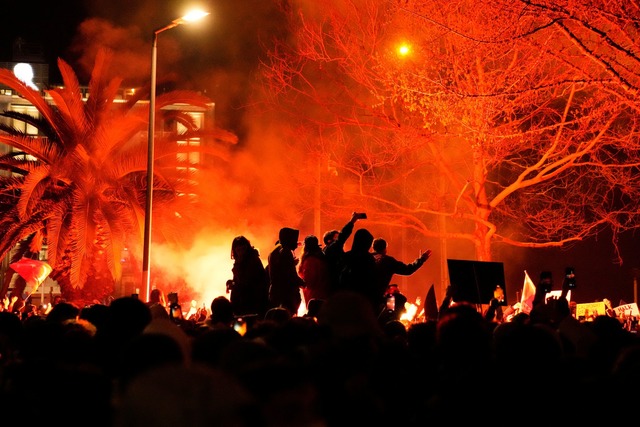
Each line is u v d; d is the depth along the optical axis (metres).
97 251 26.70
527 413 4.25
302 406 3.12
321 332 5.41
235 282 11.62
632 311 20.20
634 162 24.86
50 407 3.81
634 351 4.59
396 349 4.89
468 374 4.39
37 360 4.02
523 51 20.17
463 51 15.45
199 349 5.04
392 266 10.66
